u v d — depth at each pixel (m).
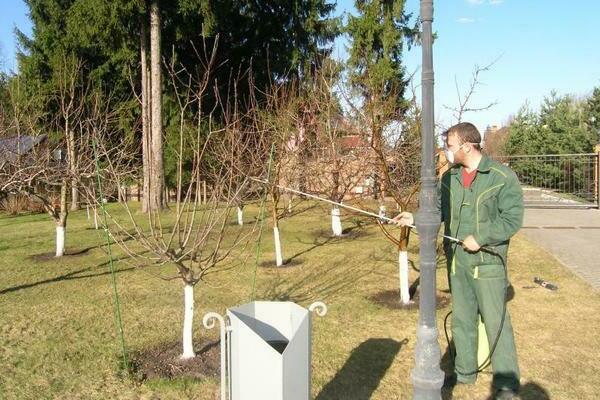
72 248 11.93
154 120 18.00
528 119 30.39
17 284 8.49
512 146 29.34
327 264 9.52
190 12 18.77
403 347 5.35
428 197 2.91
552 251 10.15
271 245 11.55
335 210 12.26
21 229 16.12
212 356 5.16
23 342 5.72
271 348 2.77
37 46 23.34
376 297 7.20
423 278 2.95
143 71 19.44
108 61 22.47
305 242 11.98
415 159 7.34
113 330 6.04
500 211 3.91
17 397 4.41
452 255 4.21
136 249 11.62
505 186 3.88
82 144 9.63
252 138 11.89
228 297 7.37
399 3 23.30
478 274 4.03
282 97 13.59
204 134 14.69
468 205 4.04
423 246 2.93
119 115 19.34
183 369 4.85
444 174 4.28
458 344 4.37
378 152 6.43
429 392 2.95
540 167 20.77
